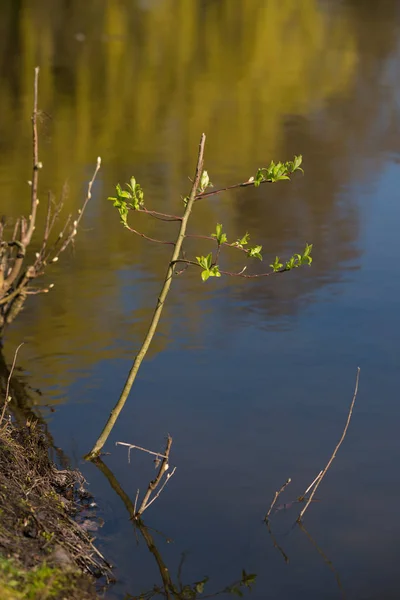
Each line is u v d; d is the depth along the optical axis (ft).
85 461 19.11
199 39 91.61
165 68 76.23
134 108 61.05
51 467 18.52
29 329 25.63
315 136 53.93
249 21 103.40
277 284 29.45
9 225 35.32
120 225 35.65
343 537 16.53
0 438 17.80
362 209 38.55
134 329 25.71
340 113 60.44
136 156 48.44
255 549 16.20
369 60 81.00
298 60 81.15
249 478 18.47
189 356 24.02
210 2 117.29
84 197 39.99
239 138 53.36
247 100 64.75
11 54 79.66
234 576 15.48
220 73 75.00
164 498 17.75
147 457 19.34
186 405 21.48
